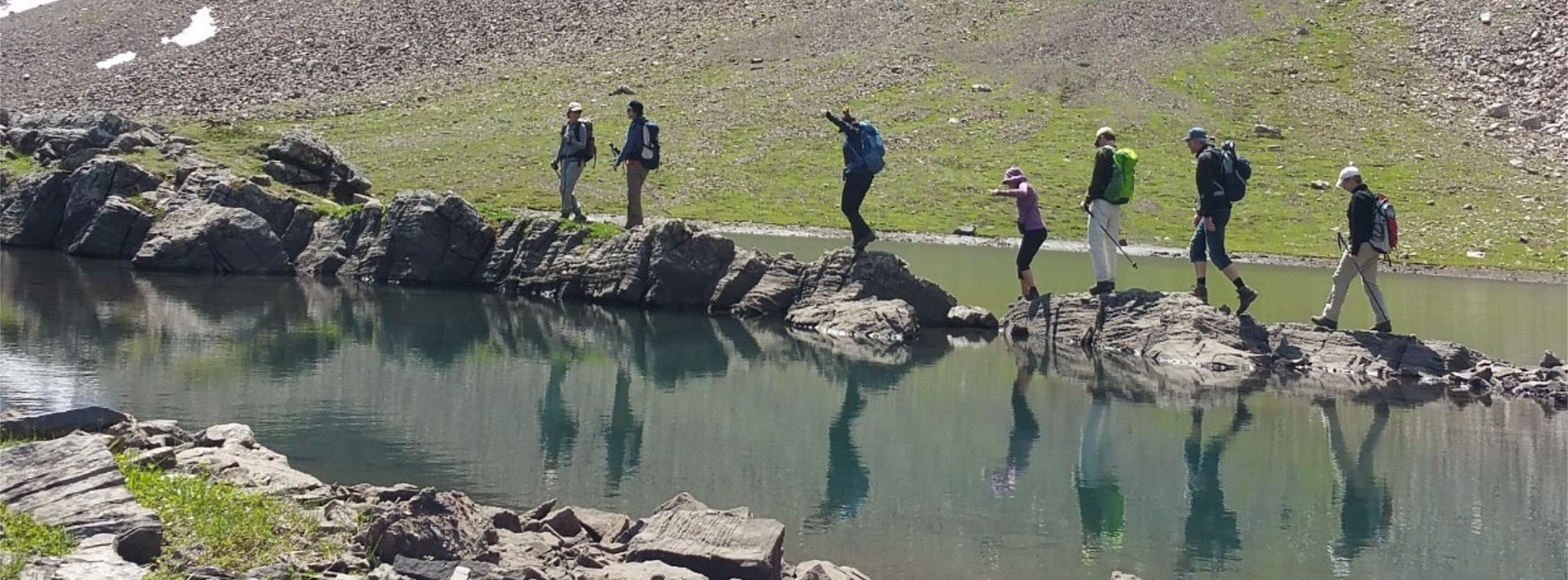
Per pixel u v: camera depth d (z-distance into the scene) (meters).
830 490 13.60
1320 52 69.12
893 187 51.50
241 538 9.59
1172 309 22.36
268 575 8.95
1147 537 12.39
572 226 28.02
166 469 11.20
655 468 14.15
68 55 83.81
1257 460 15.28
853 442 15.65
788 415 17.02
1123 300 23.19
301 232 30.88
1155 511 13.18
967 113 61.47
